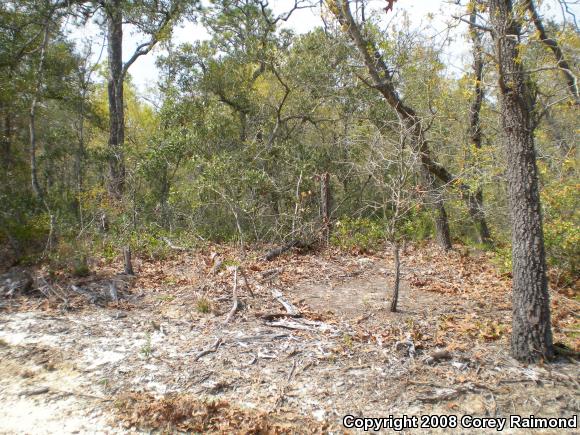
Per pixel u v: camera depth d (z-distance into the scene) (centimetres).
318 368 481
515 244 489
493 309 655
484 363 482
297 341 542
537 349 480
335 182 1444
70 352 525
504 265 838
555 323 600
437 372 468
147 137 1783
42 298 697
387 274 852
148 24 1527
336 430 392
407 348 513
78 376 477
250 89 1664
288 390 446
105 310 653
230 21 1689
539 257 479
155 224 1156
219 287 731
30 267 819
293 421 403
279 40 1680
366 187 1455
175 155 1338
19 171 1625
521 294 484
